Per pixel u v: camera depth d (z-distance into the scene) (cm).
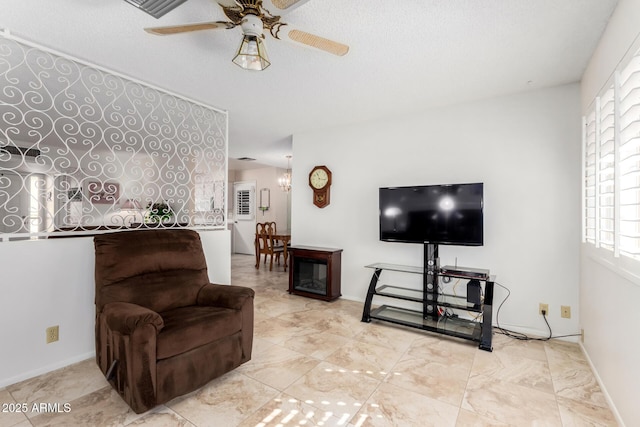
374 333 294
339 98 315
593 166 230
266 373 221
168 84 285
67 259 230
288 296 421
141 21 192
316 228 437
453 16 183
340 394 196
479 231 283
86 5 176
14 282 206
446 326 291
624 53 161
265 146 542
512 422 171
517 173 298
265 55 169
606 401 189
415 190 317
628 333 160
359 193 397
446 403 187
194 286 244
